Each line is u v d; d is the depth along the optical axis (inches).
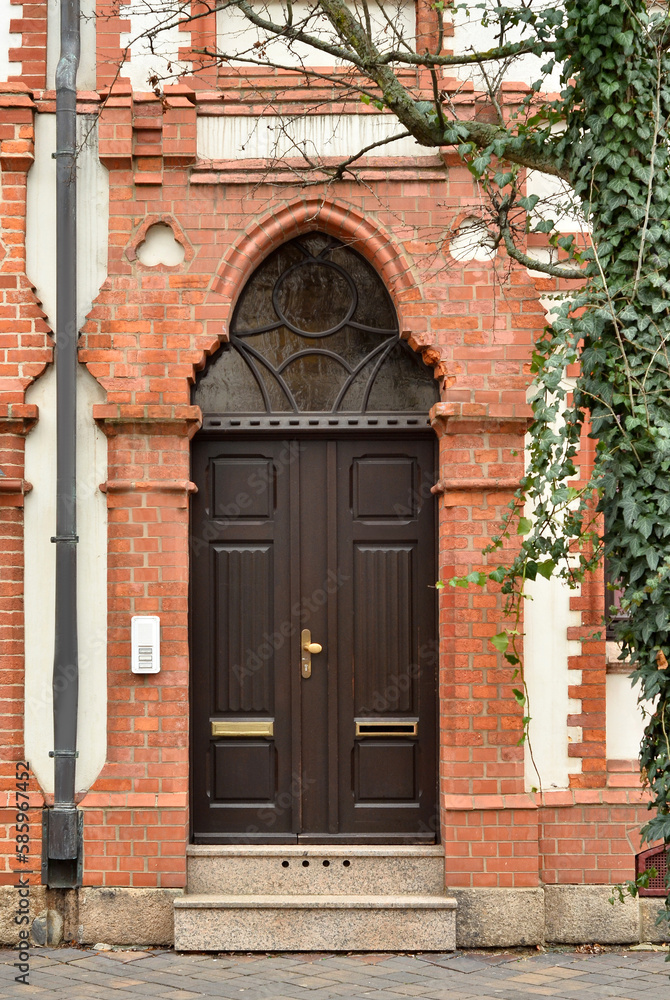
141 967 248.4
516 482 271.7
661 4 247.6
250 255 278.8
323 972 245.0
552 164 220.7
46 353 274.7
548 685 273.6
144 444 274.2
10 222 277.0
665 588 191.3
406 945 261.4
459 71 281.9
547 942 268.7
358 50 221.3
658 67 201.5
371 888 270.7
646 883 218.4
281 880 270.8
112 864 266.1
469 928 265.1
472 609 271.4
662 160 202.1
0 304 275.4
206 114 279.9
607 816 271.4
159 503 273.4
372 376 285.9
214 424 283.1
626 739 276.8
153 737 269.6
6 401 273.3
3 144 276.4
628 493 193.5
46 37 281.9
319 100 279.3
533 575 212.8
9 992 228.5
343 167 243.8
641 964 253.6
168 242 279.4
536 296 277.7
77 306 277.1
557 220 275.0
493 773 269.4
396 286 278.4
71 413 272.2
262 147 280.8
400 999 225.0
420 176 278.8
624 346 196.2
